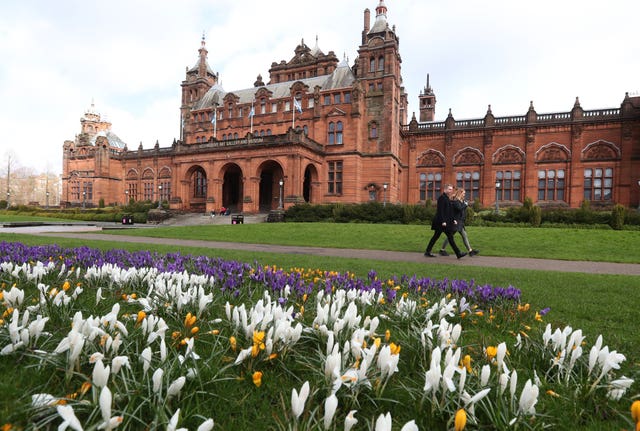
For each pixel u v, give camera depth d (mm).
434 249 15609
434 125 48281
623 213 25859
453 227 12188
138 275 5707
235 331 3270
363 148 44125
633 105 37719
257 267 7336
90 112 85125
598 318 4773
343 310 4617
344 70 46875
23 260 6887
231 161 43312
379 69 44219
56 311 3787
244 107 50938
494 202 43062
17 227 28891
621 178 37938
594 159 39219
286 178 40188
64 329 3373
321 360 2713
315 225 27547
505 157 43312
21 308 3898
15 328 2666
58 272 6305
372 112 43938
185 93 59750
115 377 2375
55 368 2555
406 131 48469
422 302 5172
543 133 41531
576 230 22062
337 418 2162
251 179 42094
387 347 2352
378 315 4402
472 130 44688
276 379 2689
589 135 39531
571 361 2768
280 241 18656
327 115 45219
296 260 10375
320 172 44688
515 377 2145
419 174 48094
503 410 2188
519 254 14000
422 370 2867
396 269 8781
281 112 48188
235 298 5113
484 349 3133
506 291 5422
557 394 2516
